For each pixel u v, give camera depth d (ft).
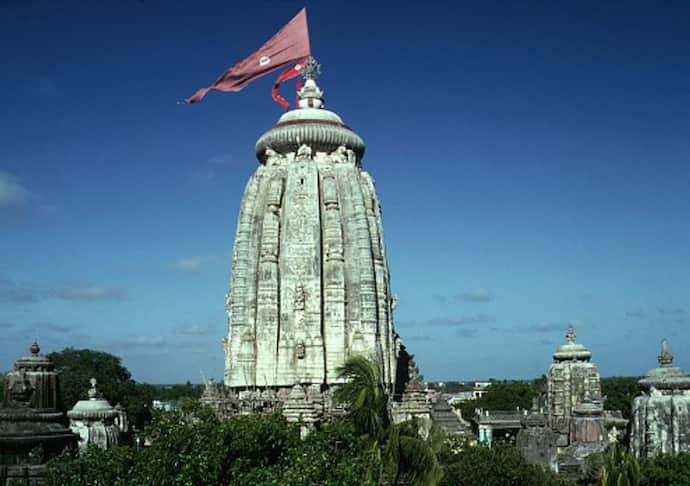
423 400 258.16
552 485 189.98
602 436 293.02
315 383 247.91
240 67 284.61
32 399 174.29
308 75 296.92
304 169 268.82
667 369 219.41
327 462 127.85
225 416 227.61
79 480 124.88
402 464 143.84
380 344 263.49
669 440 208.85
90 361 492.13
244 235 268.41
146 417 469.98
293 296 257.14
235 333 260.62
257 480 124.77
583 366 396.78
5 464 142.82
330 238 263.29
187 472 125.08
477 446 211.82
